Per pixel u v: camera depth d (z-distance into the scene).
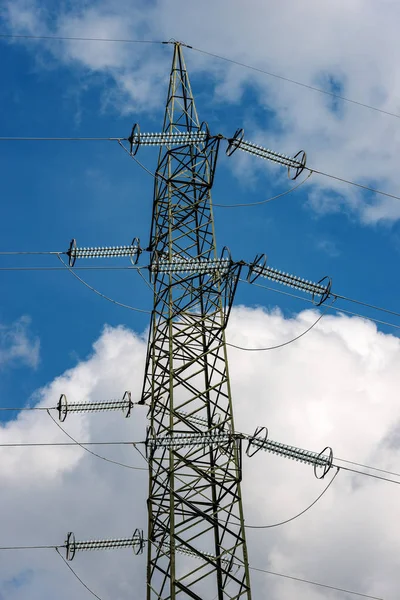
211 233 46.81
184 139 45.31
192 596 37.94
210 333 44.56
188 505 39.81
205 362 44.31
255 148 46.53
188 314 45.03
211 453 42.59
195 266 42.94
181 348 44.59
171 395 42.34
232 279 43.53
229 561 39.62
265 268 43.84
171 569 38.19
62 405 44.50
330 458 42.91
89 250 45.00
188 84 51.72
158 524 40.75
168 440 39.69
